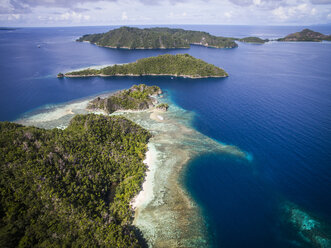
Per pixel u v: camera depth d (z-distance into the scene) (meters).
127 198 58.16
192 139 89.06
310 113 109.62
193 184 65.44
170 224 52.69
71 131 78.62
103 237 45.31
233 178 68.12
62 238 44.34
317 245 48.28
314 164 73.31
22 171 52.78
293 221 54.03
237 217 55.16
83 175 59.69
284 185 65.31
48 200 49.22
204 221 53.78
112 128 83.62
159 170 70.88
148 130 96.12
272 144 84.69
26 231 43.88
